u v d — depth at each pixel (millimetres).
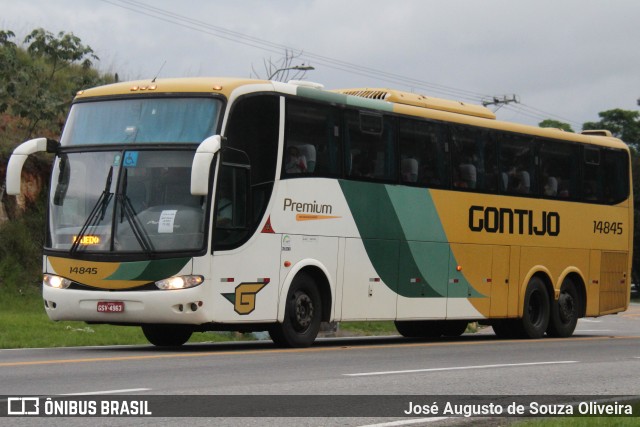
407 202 24016
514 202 27125
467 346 23312
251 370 16016
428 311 24672
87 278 19594
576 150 29344
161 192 19594
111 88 20734
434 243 24750
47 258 20125
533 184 27812
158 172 19703
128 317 19328
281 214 20922
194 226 19344
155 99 20203
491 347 23078
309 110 21703
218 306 19547
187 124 19859
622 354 21344
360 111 22938
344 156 22469
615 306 30688
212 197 19406
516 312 27219
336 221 22234
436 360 18781
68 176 20359
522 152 27531
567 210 28875
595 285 29953
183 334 23234
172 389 13297
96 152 20203
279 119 20969
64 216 20156
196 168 18859
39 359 17375
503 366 17781
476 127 26141
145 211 19578
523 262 27406
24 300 34125
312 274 21969
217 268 19531
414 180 24250
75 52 42125
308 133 21625
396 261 23734
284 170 21016
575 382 15633
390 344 23844
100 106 20594
